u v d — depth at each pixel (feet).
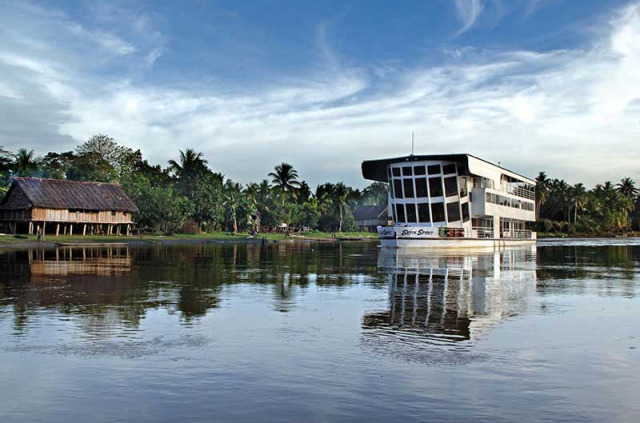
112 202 241.96
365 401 19.51
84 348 26.96
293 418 17.93
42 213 218.79
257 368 23.52
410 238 151.43
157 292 48.75
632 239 362.33
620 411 18.69
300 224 382.63
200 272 70.85
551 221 436.35
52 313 36.94
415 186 158.92
